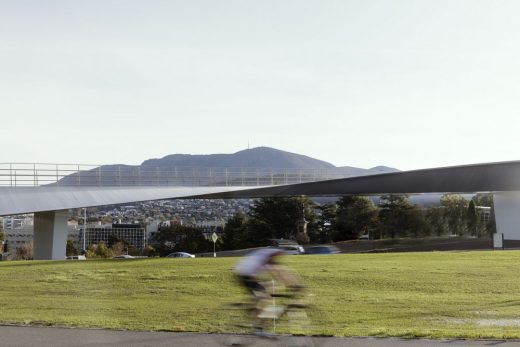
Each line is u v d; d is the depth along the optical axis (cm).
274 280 999
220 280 2519
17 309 1672
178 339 1085
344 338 1089
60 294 2136
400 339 1088
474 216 8050
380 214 8488
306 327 1026
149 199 5050
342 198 8569
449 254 3806
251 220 8712
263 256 990
